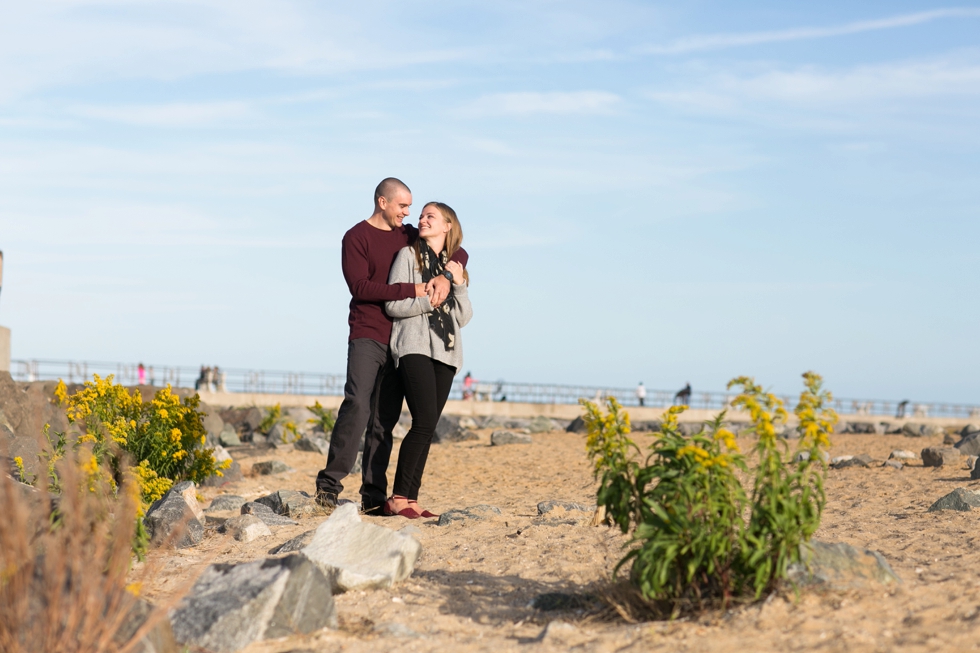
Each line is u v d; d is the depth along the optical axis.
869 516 6.47
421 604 4.22
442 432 15.22
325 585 3.84
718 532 3.54
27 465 6.46
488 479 10.04
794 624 3.40
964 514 6.36
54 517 3.79
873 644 3.13
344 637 3.68
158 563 4.85
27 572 2.89
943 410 43.38
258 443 15.13
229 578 3.89
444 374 6.89
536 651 3.44
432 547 5.55
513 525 6.32
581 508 7.12
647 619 3.79
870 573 3.91
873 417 39.97
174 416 8.14
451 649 3.52
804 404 3.70
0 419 8.78
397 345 6.77
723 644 3.26
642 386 37.16
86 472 4.50
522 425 18.77
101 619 2.97
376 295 6.70
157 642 3.18
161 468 7.95
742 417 33.16
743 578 3.76
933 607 3.56
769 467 3.56
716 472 3.61
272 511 6.96
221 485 9.34
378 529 4.76
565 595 4.16
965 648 3.07
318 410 16.94
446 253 6.98
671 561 3.71
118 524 3.82
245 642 3.57
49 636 2.84
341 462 6.97
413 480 6.94
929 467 10.25
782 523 3.54
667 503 3.67
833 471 9.93
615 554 5.12
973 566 4.45
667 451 3.76
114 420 7.81
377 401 7.01
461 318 6.97
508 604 4.23
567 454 12.79
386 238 6.91
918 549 5.02
